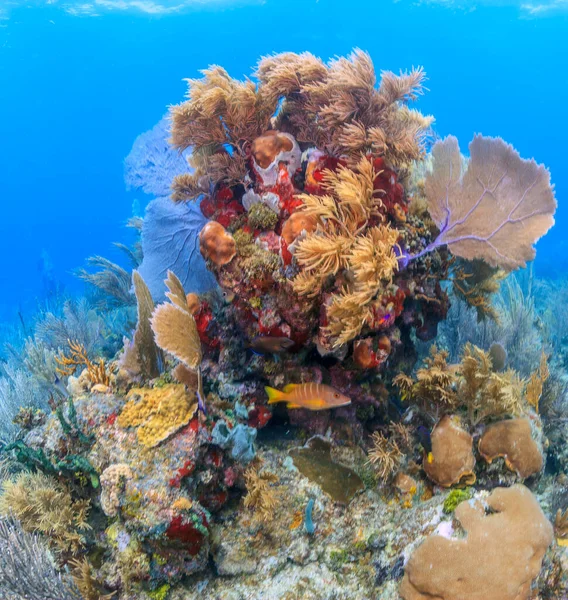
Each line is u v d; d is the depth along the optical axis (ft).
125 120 223.51
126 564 9.45
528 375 19.42
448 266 13.52
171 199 15.14
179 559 9.66
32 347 22.20
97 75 191.42
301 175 12.76
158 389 11.55
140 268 17.22
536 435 11.23
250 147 13.21
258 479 11.02
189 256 16.74
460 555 8.70
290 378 12.16
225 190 13.69
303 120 13.41
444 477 10.94
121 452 10.39
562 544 10.57
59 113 214.69
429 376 11.75
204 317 12.96
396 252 11.09
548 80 216.54
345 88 11.38
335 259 9.86
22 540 10.19
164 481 9.70
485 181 11.59
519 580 8.38
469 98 233.96
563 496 11.85
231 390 12.41
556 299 34.71
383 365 12.60
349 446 12.60
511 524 8.94
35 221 237.86
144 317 12.57
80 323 26.68
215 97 12.27
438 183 12.04
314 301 10.91
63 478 11.32
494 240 11.63
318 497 11.32
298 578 10.18
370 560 10.41
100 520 10.96
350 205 10.41
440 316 14.17
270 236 11.84
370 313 10.22
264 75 13.38
